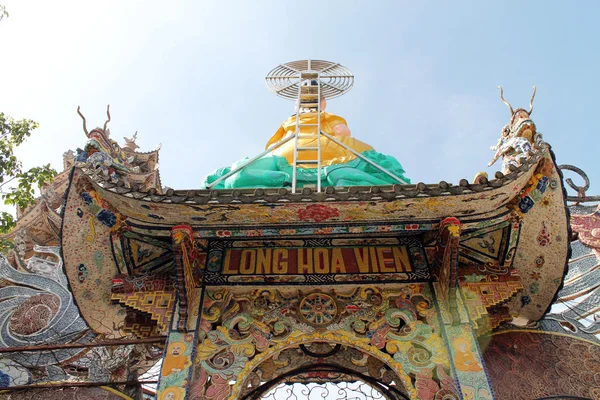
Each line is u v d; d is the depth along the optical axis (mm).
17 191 13375
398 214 9344
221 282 9930
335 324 9469
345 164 11672
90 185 9547
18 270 14203
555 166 9656
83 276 10414
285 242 10422
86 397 10656
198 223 9570
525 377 10727
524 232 10273
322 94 14852
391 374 10102
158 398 8461
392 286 9836
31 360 11969
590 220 13758
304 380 11508
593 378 10805
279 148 12898
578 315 12141
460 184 8820
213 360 9039
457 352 8859
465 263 10438
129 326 10422
